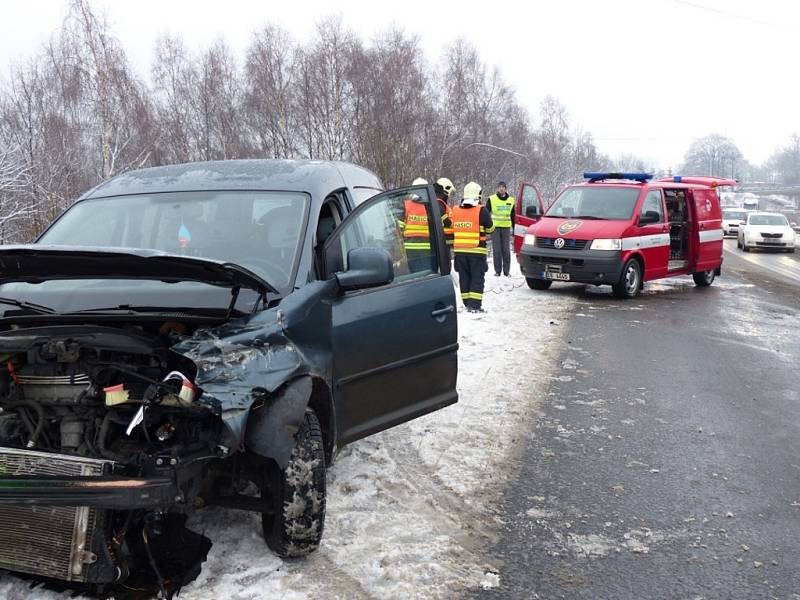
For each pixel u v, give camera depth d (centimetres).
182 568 338
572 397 687
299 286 387
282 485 346
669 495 469
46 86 2639
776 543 407
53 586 323
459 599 341
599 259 1312
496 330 1006
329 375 392
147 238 430
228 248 415
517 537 406
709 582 364
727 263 2423
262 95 3847
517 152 5312
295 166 489
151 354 326
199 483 329
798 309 1310
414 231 500
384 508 432
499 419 612
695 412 650
